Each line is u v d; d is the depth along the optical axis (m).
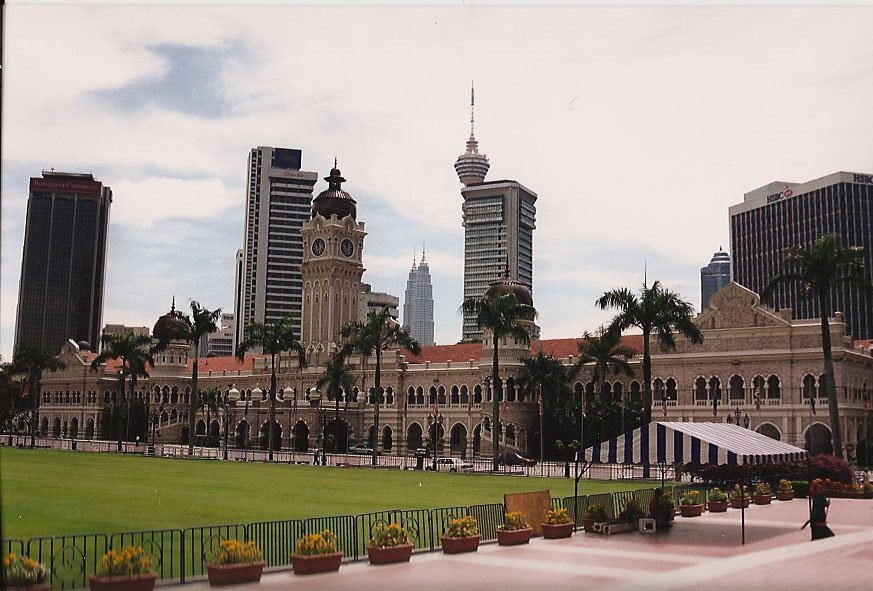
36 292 197.88
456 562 31.45
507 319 95.94
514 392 130.38
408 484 71.50
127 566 25.23
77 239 196.50
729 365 112.56
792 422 106.19
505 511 37.78
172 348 183.38
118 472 80.12
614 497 49.81
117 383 192.88
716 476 63.22
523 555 33.19
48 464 90.94
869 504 56.31
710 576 28.84
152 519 43.75
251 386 168.75
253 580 27.48
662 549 35.12
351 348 122.94
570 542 36.97
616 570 29.86
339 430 149.75
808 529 42.38
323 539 29.95
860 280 75.88
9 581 22.53
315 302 161.62
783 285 157.62
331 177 166.38
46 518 43.44
